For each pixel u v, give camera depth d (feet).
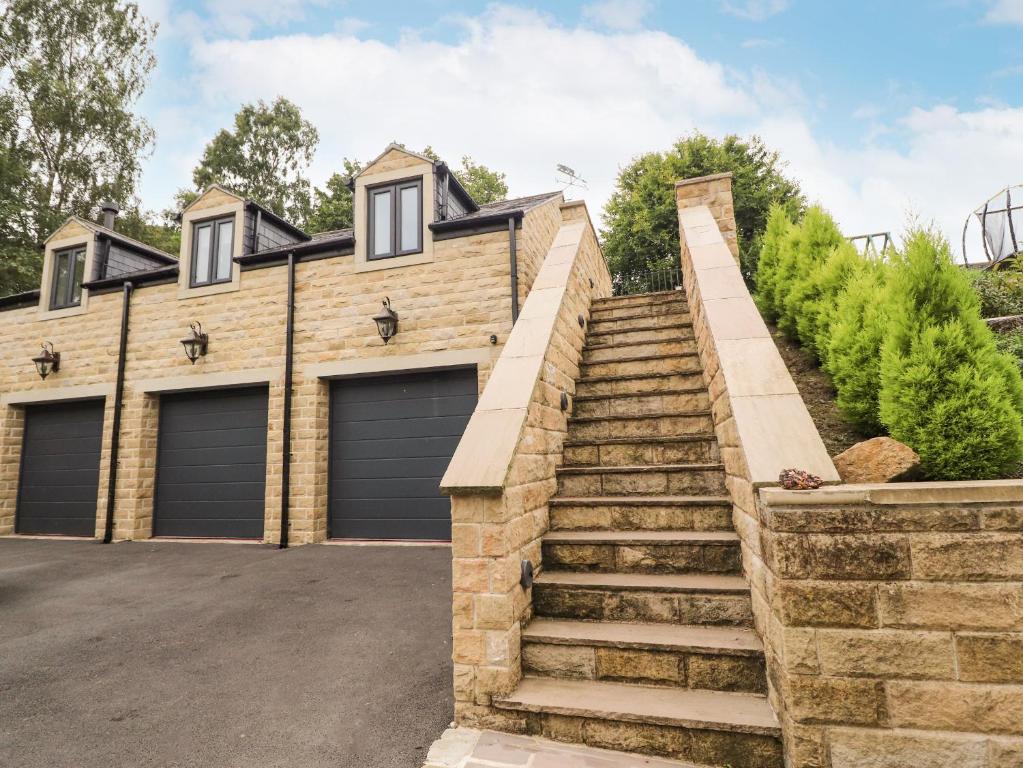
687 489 11.73
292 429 25.07
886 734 5.96
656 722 7.04
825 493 6.34
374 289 25.30
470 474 8.37
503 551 8.08
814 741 6.10
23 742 8.13
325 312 25.75
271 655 11.32
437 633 12.25
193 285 28.30
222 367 26.91
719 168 52.54
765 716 6.91
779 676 6.66
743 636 8.23
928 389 9.44
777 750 6.63
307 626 13.01
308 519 23.99
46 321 31.42
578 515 11.41
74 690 9.96
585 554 10.37
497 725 7.80
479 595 8.13
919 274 10.14
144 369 28.30
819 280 16.99
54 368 30.63
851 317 12.80
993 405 8.84
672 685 7.95
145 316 28.86
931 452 9.14
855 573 6.19
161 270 28.55
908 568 6.09
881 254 15.99
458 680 8.06
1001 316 17.75
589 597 9.35
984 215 28.37
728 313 12.26
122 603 15.75
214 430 27.32
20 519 30.91
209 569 19.62
